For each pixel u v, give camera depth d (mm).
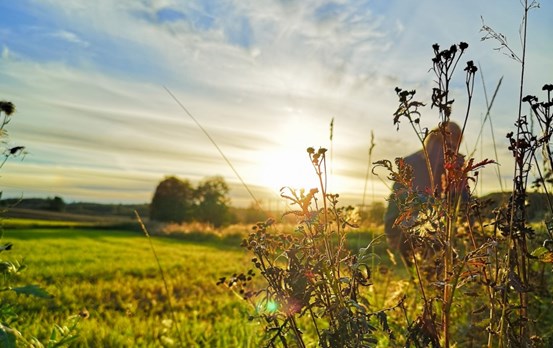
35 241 22047
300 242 1951
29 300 6555
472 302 2777
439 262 2133
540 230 2785
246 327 4285
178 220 73188
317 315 1986
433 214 1909
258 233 2047
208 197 75938
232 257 15523
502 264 2186
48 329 4926
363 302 2045
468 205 2266
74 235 30328
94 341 4621
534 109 2096
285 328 2049
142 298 7742
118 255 16047
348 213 2154
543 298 2789
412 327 1986
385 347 2918
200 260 14320
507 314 2082
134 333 5082
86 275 10477
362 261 1920
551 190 2662
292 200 1902
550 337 2477
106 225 50469
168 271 11258
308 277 1896
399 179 1948
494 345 2455
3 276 2201
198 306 6945
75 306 6668
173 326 5324
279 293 1947
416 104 1918
